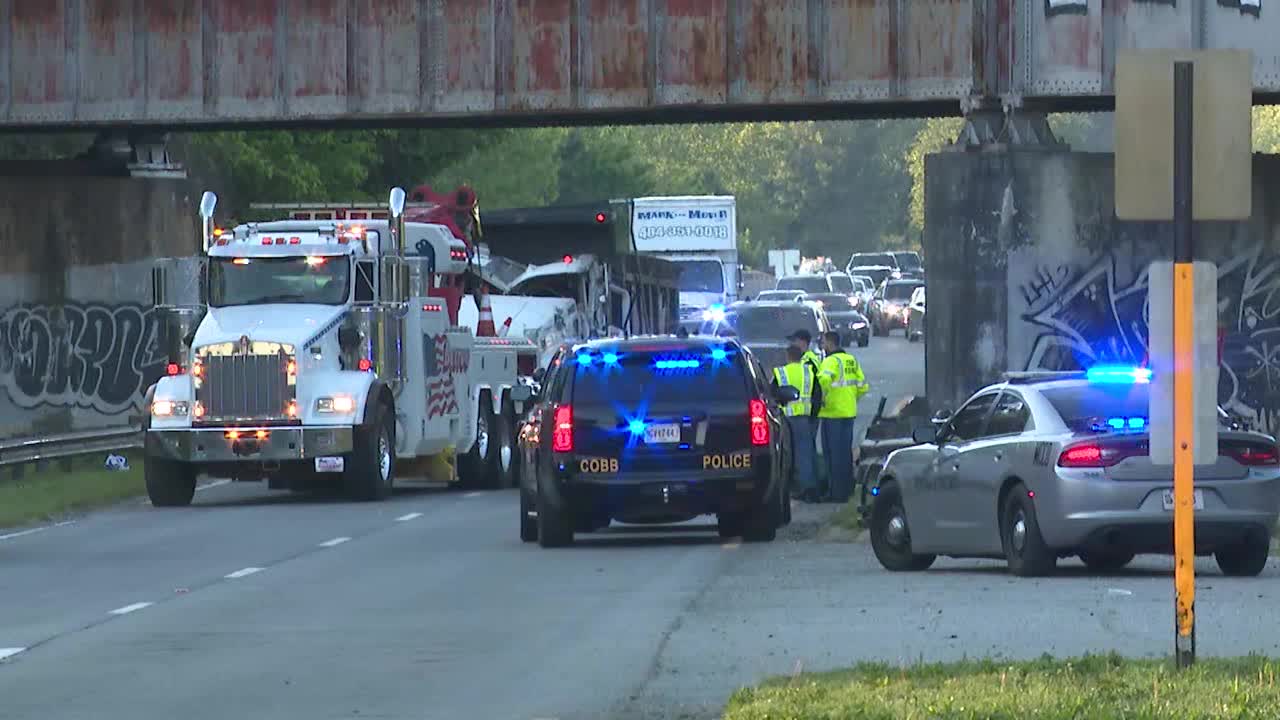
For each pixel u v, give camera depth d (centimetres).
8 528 10662
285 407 12269
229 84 14800
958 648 5550
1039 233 13925
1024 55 13725
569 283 17638
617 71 14262
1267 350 14712
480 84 14450
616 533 10088
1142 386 7412
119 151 16688
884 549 8062
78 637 6288
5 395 16512
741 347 9250
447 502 12512
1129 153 4603
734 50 14100
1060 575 7462
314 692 5119
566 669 5397
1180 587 4694
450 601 7038
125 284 16800
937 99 13900
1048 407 7344
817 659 5416
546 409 9169
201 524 10856
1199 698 4262
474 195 15625
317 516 11350
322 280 12569
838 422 11581
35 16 15000
